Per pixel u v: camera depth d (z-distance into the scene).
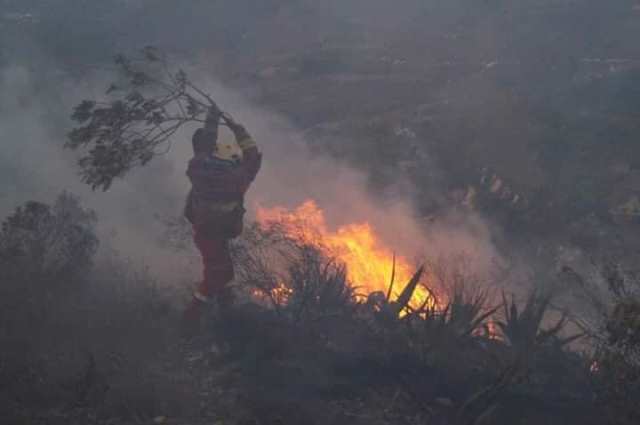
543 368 19.47
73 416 17.44
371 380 19.41
